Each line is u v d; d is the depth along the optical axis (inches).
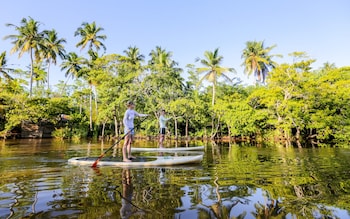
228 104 998.4
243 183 152.9
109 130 1295.5
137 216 95.7
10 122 917.8
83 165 229.5
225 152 378.0
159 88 1046.4
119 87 1033.5
